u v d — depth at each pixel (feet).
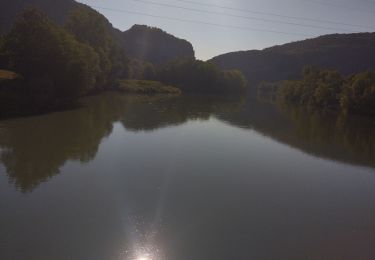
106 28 295.89
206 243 57.67
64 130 127.13
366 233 64.39
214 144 125.59
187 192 78.38
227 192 80.18
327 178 96.53
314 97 321.93
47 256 51.62
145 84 340.18
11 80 160.35
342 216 71.41
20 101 147.43
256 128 166.91
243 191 81.61
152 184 81.51
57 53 169.07
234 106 270.05
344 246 59.26
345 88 266.36
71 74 173.78
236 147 123.95
